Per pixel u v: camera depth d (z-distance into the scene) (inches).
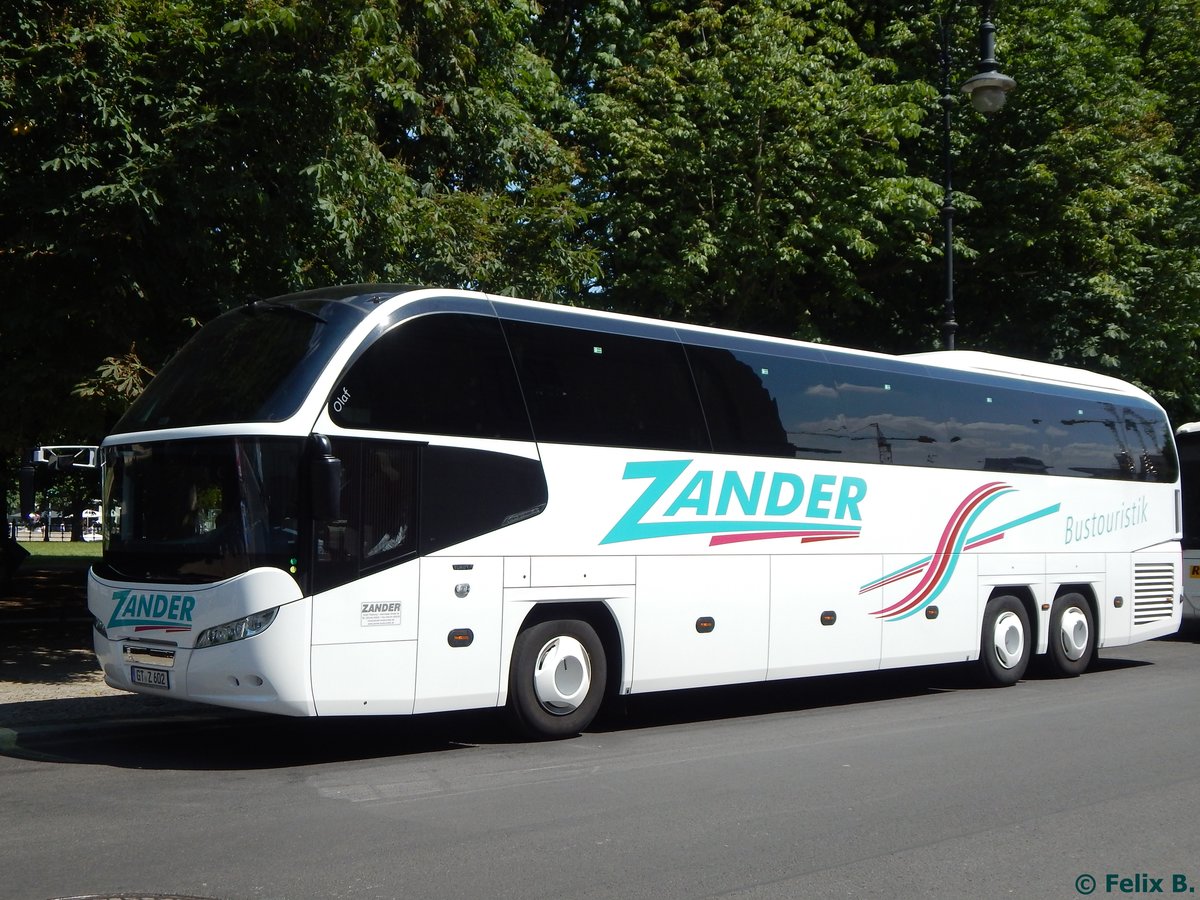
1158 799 319.3
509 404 399.9
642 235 780.6
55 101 460.4
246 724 442.9
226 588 344.5
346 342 364.8
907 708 503.8
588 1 848.9
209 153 481.4
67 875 240.1
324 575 350.0
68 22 468.1
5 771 352.2
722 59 783.7
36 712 428.8
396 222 545.6
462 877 239.9
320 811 298.2
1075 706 505.7
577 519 411.5
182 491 363.9
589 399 422.6
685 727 447.8
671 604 438.3
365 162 525.3
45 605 798.5
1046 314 901.8
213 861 251.0
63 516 1943.9
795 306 854.5
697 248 756.6
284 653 342.0
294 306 385.4
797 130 761.0
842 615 499.2
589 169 795.4
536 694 403.2
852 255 839.7
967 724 453.4
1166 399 978.1
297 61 503.5
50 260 490.6
